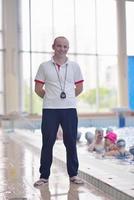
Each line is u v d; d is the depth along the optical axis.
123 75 14.68
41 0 14.02
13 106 13.34
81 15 14.56
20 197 3.02
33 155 5.56
